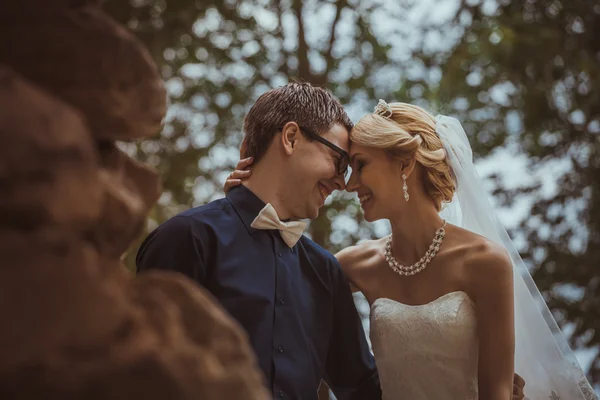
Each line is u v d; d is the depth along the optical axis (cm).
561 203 891
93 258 128
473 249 335
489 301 327
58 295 120
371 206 334
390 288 352
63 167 125
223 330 141
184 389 122
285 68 877
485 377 325
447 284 336
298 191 308
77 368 117
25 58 145
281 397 282
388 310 342
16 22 146
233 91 865
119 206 145
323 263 323
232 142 868
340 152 312
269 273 297
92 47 149
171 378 121
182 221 293
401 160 328
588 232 886
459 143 346
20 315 118
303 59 860
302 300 306
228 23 871
